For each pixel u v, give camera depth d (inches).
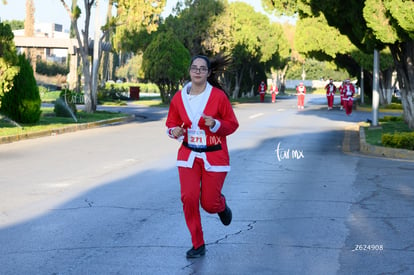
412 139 629.9
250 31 2300.7
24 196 380.5
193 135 247.0
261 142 743.7
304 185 427.8
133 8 1226.0
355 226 303.4
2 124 882.1
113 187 414.3
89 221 312.3
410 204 359.3
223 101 246.5
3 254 252.2
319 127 1011.9
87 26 1218.6
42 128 834.8
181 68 1748.3
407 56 807.1
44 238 278.2
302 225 305.6
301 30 1835.6
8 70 800.9
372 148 648.4
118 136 802.2
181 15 1921.8
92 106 1246.9
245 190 407.2
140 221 312.5
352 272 229.3
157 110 1540.4
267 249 261.1
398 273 228.1
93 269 231.8
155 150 639.1
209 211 254.5
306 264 239.5
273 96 2128.4
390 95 1793.8
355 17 813.9
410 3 677.9
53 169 498.0
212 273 227.9
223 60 256.2
